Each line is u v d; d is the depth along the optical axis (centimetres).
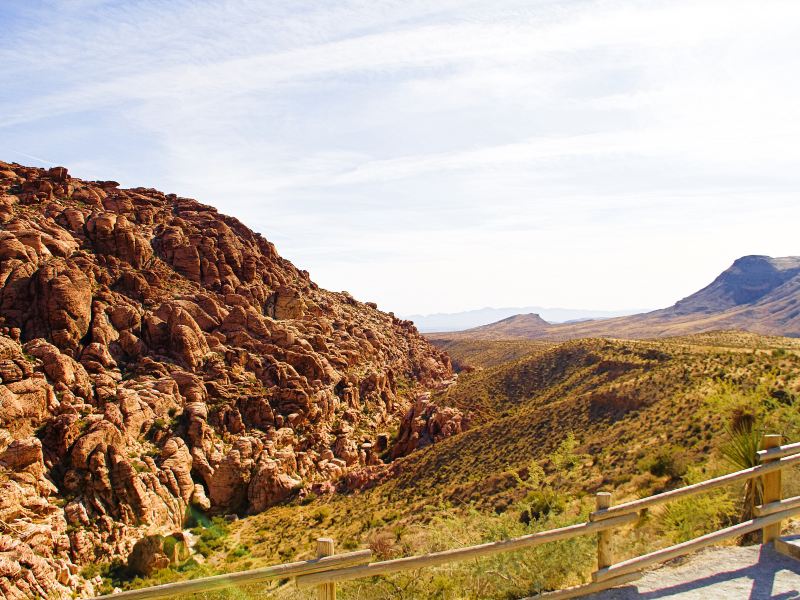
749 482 1360
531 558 1286
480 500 4756
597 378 7575
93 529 5134
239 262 11388
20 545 4200
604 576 1000
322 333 11562
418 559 927
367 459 8706
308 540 5344
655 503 1036
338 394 10062
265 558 5006
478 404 8975
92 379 7056
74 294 7644
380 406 10738
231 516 6562
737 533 1073
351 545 4341
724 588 977
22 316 7344
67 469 5612
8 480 4991
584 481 4038
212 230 11625
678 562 1121
